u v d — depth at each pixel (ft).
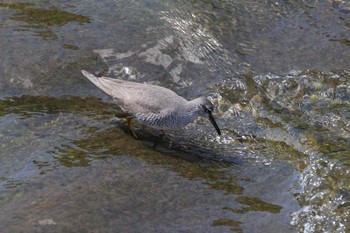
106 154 71.77
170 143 76.13
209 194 66.33
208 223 61.72
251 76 91.86
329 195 67.56
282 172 71.77
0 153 71.10
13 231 58.23
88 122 78.74
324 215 64.49
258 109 85.76
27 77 86.89
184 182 67.87
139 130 78.23
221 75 92.38
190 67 93.25
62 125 77.56
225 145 77.56
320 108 85.97
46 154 71.10
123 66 91.15
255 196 66.90
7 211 61.16
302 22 103.60
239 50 96.89
